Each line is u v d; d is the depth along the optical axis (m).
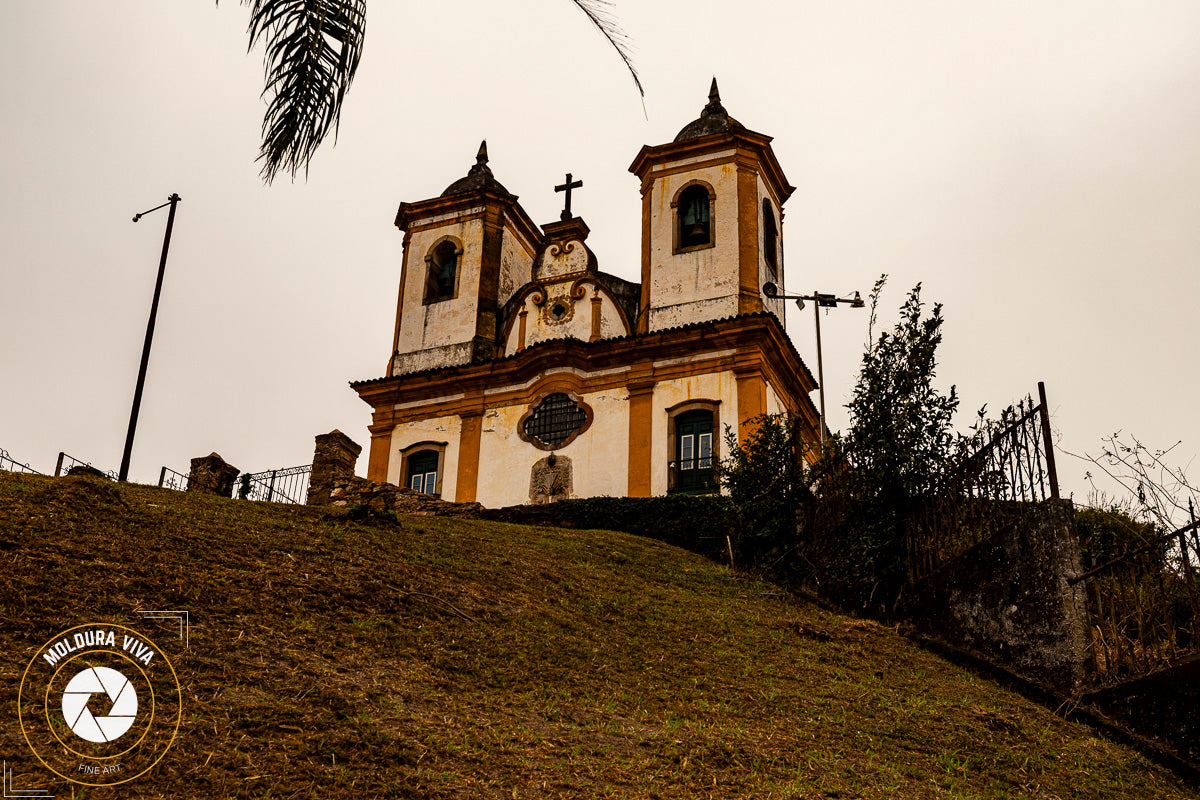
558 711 8.47
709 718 8.93
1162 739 8.99
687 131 29.58
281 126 7.61
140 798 5.88
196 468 21.66
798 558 16.41
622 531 19.44
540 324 27.92
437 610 10.52
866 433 15.34
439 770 6.86
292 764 6.55
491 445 26.58
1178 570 10.18
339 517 14.07
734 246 26.94
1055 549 10.87
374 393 28.19
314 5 7.73
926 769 8.30
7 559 8.73
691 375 25.34
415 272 30.16
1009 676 11.16
